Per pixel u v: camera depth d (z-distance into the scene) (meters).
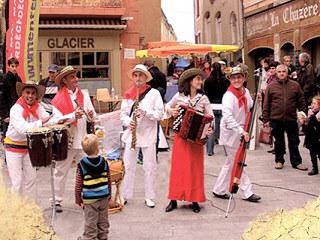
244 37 20.59
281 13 16.75
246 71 6.01
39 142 5.02
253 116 5.77
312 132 7.36
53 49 16.95
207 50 12.80
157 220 5.45
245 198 6.13
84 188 4.46
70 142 5.63
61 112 5.61
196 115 5.52
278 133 8.00
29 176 5.39
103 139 8.38
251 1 19.50
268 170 7.93
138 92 5.86
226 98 5.92
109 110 15.73
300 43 15.34
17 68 7.41
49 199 6.15
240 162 5.64
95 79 17.39
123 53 17.55
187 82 5.79
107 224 4.62
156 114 5.80
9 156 5.24
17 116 5.16
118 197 6.07
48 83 8.76
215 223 5.28
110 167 5.65
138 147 6.00
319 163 8.34
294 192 6.47
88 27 16.59
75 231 4.98
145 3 22.44
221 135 6.12
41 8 16.03
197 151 5.73
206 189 6.82
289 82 7.90
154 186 6.05
